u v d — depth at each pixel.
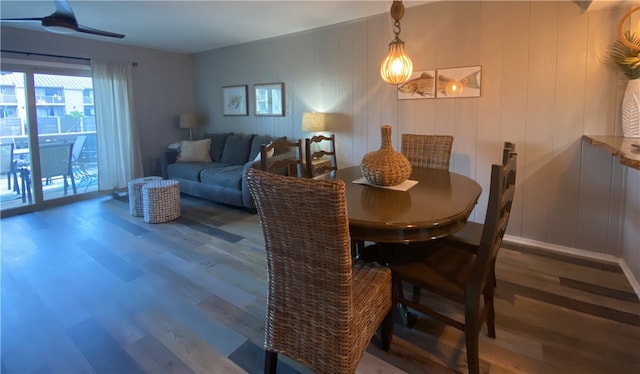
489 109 3.13
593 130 2.72
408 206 1.63
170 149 5.36
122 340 1.84
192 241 3.24
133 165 5.16
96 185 5.08
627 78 2.55
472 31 3.12
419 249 1.83
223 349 1.77
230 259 2.84
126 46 5.09
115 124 4.94
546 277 2.46
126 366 1.66
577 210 2.86
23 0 3.17
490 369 1.61
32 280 2.50
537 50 2.86
